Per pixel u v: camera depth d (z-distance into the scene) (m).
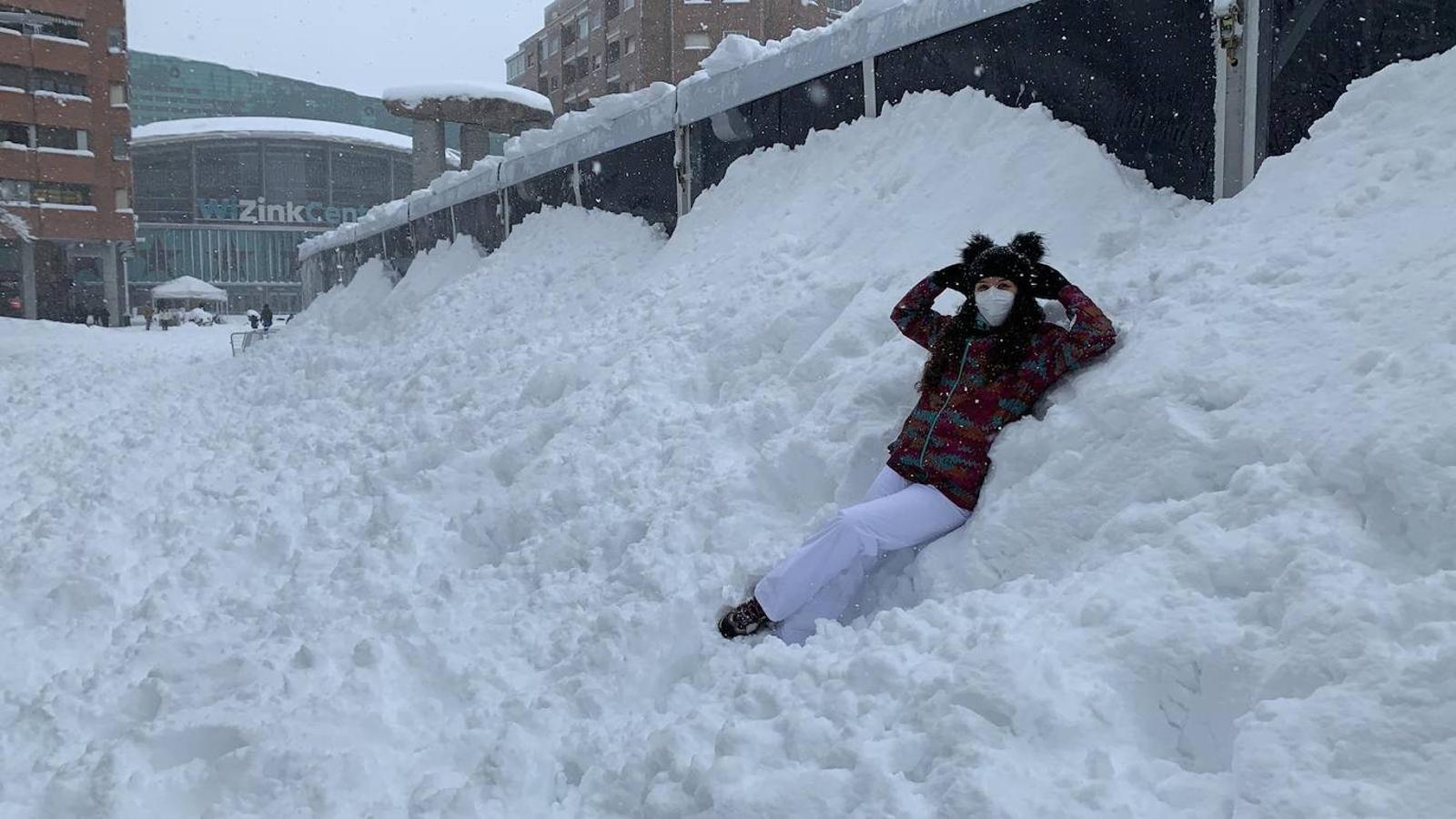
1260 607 2.25
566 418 5.36
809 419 4.33
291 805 2.62
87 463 7.70
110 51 49.28
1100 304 4.02
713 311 6.10
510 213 13.05
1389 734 1.79
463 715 3.04
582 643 3.34
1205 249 3.95
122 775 2.79
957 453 3.41
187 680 3.37
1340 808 1.71
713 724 2.56
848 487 3.89
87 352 22.31
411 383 8.01
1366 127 4.02
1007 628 2.49
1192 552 2.50
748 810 2.16
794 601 3.23
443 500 5.16
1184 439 2.87
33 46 46.72
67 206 48.56
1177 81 5.05
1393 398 2.52
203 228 79.00
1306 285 3.24
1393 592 2.06
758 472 4.11
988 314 3.50
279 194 81.62
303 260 25.11
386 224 17.53
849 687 2.51
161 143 77.00
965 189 5.60
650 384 5.42
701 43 47.47
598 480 4.61
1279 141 4.65
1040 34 5.75
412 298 13.91
